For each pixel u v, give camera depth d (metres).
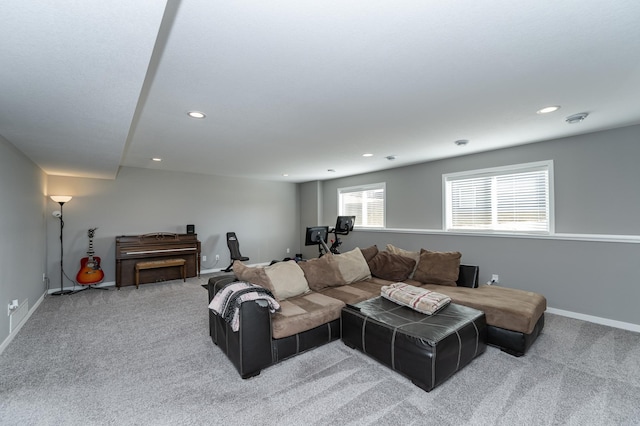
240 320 2.13
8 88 1.70
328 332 2.67
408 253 4.01
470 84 2.08
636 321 3.03
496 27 1.44
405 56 1.70
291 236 7.74
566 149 3.51
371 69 1.86
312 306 2.69
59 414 1.77
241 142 3.62
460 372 2.22
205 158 4.60
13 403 1.87
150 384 2.09
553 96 2.30
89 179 5.06
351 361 2.40
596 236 3.25
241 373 2.12
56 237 4.75
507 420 1.71
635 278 3.04
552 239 3.60
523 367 2.30
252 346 2.16
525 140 3.63
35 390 2.01
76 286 4.91
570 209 3.49
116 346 2.70
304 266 3.37
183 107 2.47
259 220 7.16
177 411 1.80
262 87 2.10
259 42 1.55
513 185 4.01
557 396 1.93
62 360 2.44
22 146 3.02
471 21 1.39
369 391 1.99
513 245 3.93
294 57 1.71
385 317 2.42
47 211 4.67
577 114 2.71
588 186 3.36
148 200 5.63
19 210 3.18
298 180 7.34
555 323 3.24
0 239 2.63
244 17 1.34
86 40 1.24
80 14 1.07
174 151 4.11
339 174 6.34
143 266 5.03
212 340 2.82
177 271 5.55
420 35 1.50
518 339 2.46
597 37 1.53
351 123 2.92
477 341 2.34
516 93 2.24
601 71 1.90
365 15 1.34
